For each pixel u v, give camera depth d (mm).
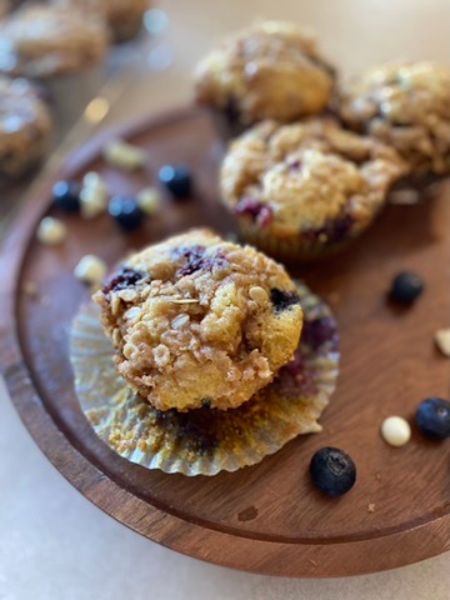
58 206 269
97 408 198
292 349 186
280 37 285
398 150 256
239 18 411
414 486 188
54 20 347
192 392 175
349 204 233
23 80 331
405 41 387
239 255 195
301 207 228
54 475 212
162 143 304
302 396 201
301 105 269
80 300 239
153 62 380
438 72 267
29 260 253
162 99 358
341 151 251
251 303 186
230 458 187
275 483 186
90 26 346
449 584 182
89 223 267
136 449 187
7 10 384
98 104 353
